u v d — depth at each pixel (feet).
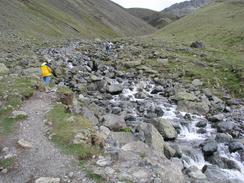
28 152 54.29
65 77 127.44
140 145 60.80
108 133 69.62
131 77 141.18
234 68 150.00
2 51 168.35
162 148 71.51
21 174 48.96
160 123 84.84
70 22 478.59
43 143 57.06
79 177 48.14
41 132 61.21
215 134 88.89
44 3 516.32
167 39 301.63
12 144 56.70
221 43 253.85
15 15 322.96
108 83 124.77
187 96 114.52
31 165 50.90
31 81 92.58
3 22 274.57
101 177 48.21
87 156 53.62
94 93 115.55
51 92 86.33
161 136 75.51
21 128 62.69
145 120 89.92
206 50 214.28
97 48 205.87
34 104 76.13
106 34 576.61
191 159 72.90
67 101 81.15
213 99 118.83
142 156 56.18
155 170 51.13
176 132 85.51
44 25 348.38
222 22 348.18
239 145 77.87
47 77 97.76
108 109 97.66
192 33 331.77
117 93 119.96
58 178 47.47
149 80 138.72
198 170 63.31
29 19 336.90
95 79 128.26
